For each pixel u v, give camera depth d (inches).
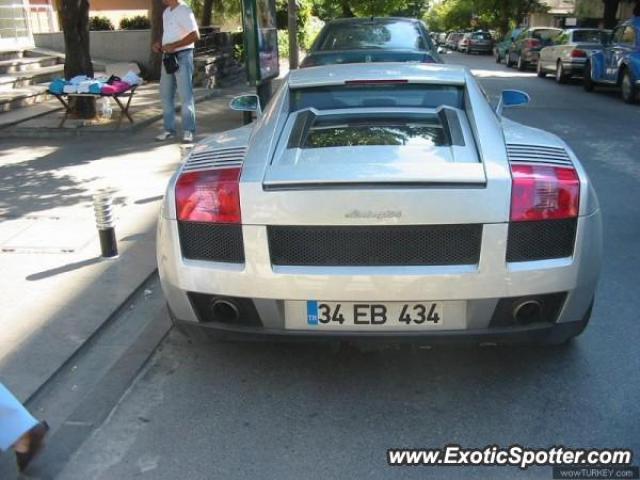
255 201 123.8
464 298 122.9
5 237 226.1
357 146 138.1
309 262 124.2
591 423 127.9
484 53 1788.9
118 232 230.2
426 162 128.1
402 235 121.9
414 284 121.9
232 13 1018.1
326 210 121.3
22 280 191.8
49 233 229.1
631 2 1011.9
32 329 163.8
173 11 354.6
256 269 124.7
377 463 117.6
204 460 119.1
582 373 144.9
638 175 308.7
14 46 639.1
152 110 472.7
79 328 164.7
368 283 122.3
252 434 126.3
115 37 696.4
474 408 133.3
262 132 149.8
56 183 293.7
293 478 114.0
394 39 382.3
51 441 124.7
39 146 370.6
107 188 284.5
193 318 133.1
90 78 411.8
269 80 396.8
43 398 139.6
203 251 129.3
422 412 132.3
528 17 2069.4
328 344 157.9
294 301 125.9
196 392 140.7
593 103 571.5
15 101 464.1
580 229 125.9
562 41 770.8
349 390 140.5
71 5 409.7
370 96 166.1
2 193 278.5
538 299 125.3
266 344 159.6
